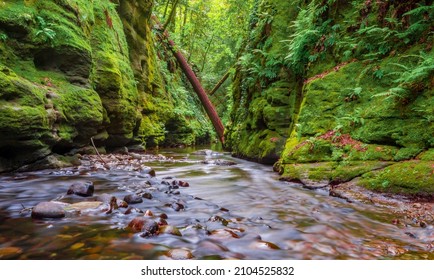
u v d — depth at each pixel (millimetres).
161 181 6395
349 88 7293
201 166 9836
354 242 3469
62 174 6703
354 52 7973
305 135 7641
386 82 6844
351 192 5523
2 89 5723
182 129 20297
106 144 10984
